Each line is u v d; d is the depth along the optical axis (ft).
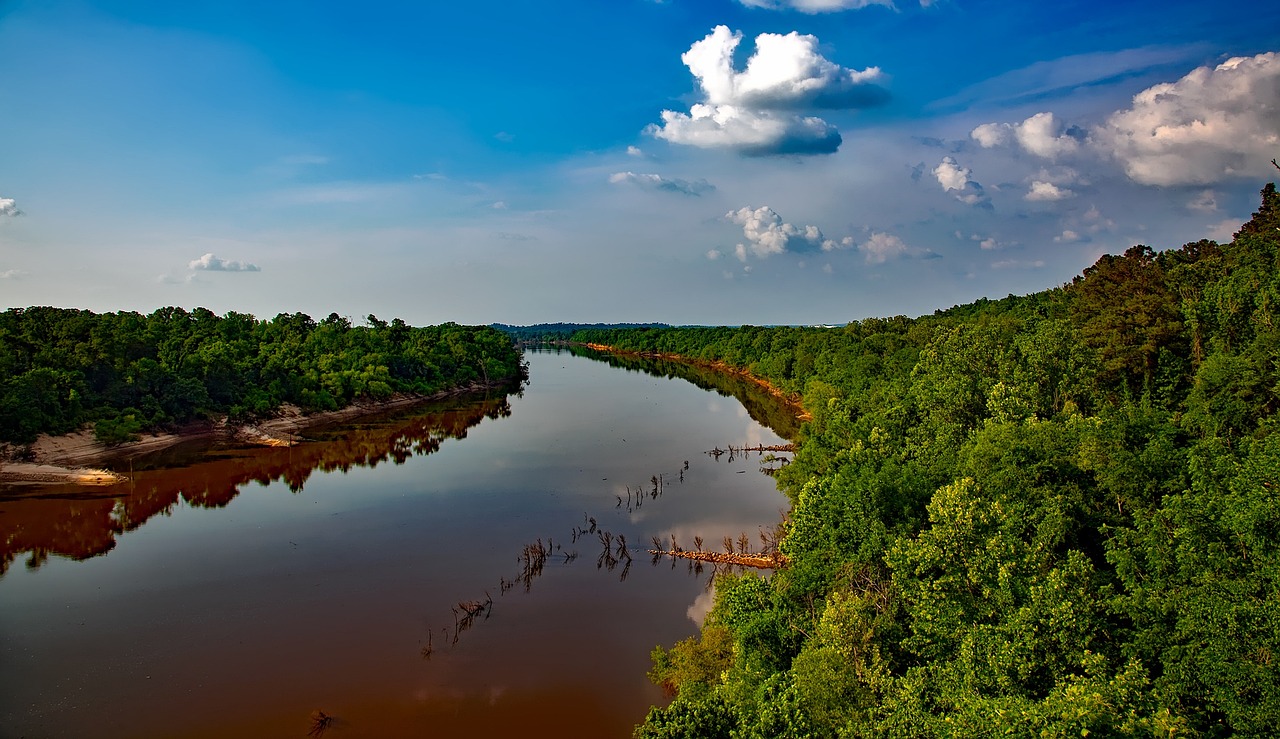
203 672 119.65
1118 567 82.58
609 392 513.86
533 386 563.89
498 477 250.78
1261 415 114.83
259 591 151.74
